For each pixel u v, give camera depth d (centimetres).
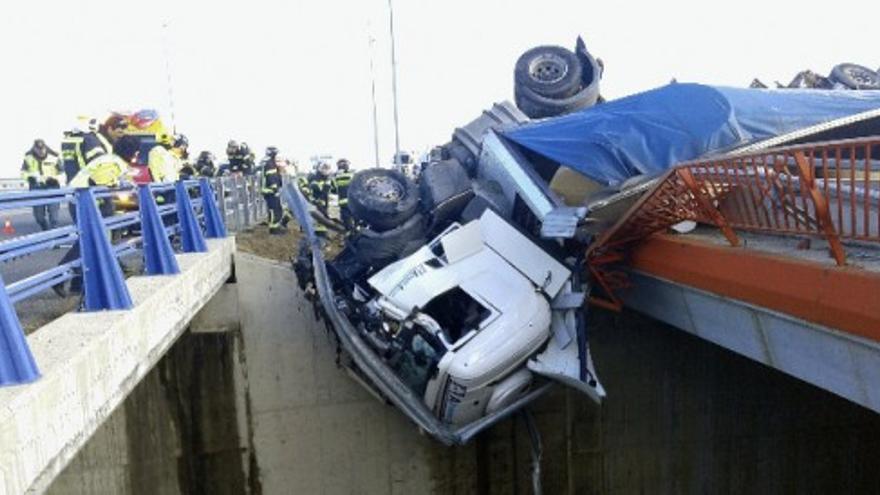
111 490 1039
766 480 1252
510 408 846
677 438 1198
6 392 347
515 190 929
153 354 582
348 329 891
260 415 1091
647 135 868
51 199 475
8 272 785
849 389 539
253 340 1080
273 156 1493
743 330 673
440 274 861
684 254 723
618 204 827
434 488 1138
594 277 890
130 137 934
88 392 428
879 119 898
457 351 801
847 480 1296
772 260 581
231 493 1094
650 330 1160
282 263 1088
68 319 498
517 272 872
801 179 506
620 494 1191
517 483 1157
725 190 639
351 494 1123
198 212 1062
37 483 357
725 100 880
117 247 641
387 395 916
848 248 596
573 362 848
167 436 1060
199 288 788
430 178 977
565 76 1148
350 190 968
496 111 1154
